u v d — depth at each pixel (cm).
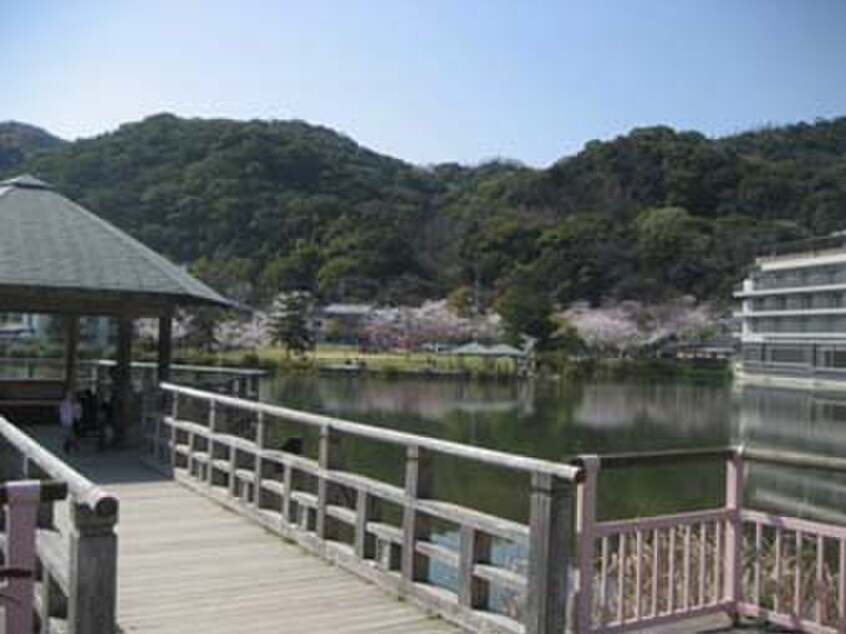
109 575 299
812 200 8906
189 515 711
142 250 1192
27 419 1290
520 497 1599
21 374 1733
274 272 7138
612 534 426
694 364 7150
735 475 477
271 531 655
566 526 398
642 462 430
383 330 6938
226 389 1180
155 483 862
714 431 3516
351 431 559
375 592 508
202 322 4988
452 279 8150
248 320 6125
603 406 4391
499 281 7831
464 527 453
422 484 495
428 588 480
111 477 895
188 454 869
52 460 352
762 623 469
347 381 5069
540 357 6450
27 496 299
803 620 456
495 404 4197
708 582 494
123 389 1109
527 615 402
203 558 577
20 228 1123
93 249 1131
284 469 648
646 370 6700
